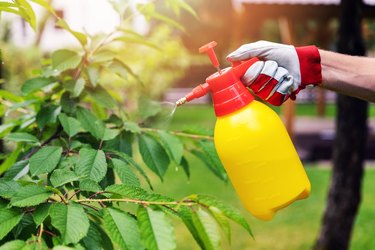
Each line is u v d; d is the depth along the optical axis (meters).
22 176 1.44
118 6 1.77
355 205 4.55
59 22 1.62
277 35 18.09
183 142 1.82
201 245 1.14
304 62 1.53
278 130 1.41
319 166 9.90
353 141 4.45
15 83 5.28
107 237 1.39
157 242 1.03
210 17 17.53
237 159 1.41
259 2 9.62
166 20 1.81
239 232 5.74
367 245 5.41
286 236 5.68
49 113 1.63
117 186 1.13
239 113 1.41
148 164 1.61
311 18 9.79
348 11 4.21
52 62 1.66
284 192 1.40
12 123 1.73
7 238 1.16
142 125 1.76
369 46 14.76
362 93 1.63
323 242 4.65
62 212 1.06
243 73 1.46
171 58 9.10
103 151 1.48
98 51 1.76
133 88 8.61
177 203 1.10
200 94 1.45
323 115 18.34
